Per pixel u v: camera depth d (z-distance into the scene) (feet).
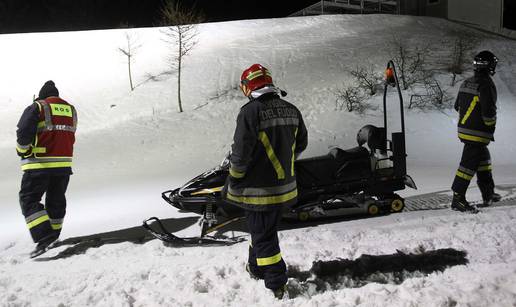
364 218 18.84
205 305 11.59
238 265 13.82
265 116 11.43
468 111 18.21
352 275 13.01
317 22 83.97
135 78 64.85
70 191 29.81
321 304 11.12
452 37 72.43
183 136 48.29
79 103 59.98
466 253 13.98
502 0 85.05
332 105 51.75
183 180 31.71
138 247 16.76
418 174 29.81
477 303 10.66
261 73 11.77
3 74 65.98
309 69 62.08
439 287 11.56
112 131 50.34
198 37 76.95
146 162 40.75
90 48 72.69
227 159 18.11
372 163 19.04
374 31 77.20
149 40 75.00
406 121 46.34
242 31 80.12
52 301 12.19
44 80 64.90
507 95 52.54
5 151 46.09
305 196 18.60
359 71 58.75
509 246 14.38
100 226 20.39
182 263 14.62
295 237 16.35
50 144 17.08
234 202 12.01
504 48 68.13
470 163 18.31
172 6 73.61
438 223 17.03
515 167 32.09
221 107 55.31
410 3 96.78
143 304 11.80
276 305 11.40
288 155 11.78
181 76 64.03
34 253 16.56
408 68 58.29
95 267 14.87
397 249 14.53
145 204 24.40
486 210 18.71
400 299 11.11
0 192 31.19
